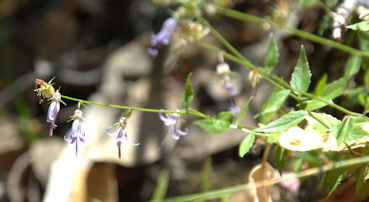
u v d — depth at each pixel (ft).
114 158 1.88
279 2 1.54
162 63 2.37
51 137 2.38
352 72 1.24
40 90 1.14
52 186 1.82
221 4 1.59
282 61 2.02
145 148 1.97
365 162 1.18
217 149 2.05
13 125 2.51
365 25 1.17
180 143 2.08
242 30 2.48
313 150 1.23
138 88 2.31
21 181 2.22
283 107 1.31
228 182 1.94
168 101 2.25
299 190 1.57
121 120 1.15
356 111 1.44
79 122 1.15
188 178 1.98
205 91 2.30
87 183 1.82
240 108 2.17
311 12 1.63
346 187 1.28
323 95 1.24
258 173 1.31
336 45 1.27
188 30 1.46
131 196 1.96
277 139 1.18
